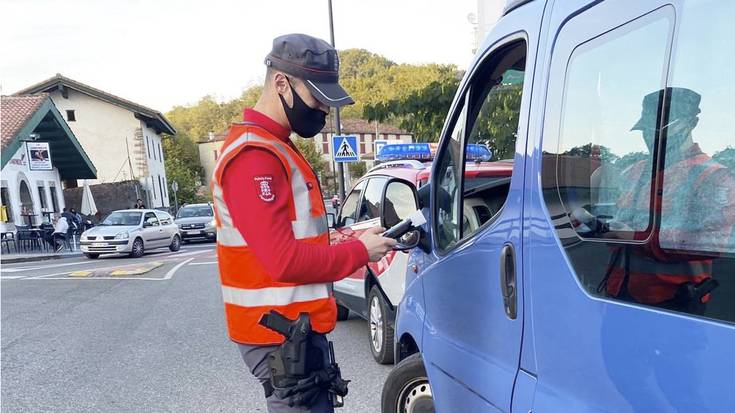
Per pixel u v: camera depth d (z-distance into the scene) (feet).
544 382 5.90
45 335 21.94
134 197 112.16
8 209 68.49
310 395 6.57
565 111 5.77
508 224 6.58
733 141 4.24
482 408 7.21
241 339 6.69
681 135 4.61
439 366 8.67
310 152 184.65
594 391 5.19
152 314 25.58
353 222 20.63
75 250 66.85
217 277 37.11
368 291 18.13
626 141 5.10
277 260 5.96
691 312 4.37
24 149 74.84
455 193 8.64
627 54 5.06
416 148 24.57
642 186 4.91
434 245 9.25
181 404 14.61
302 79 6.32
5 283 36.58
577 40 5.66
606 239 5.16
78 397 15.21
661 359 4.53
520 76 7.37
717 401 4.09
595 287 5.23
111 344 20.48
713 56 4.35
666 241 4.64
